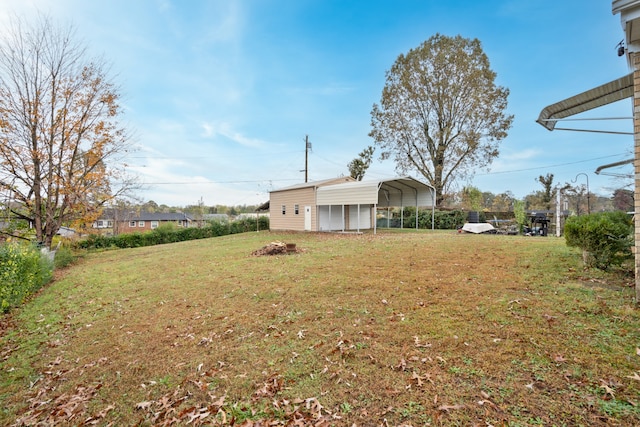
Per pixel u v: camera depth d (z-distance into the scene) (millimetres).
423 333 3594
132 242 21156
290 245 11070
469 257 7664
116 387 3078
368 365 3014
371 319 4168
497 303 4301
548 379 2529
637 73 3984
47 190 14648
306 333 3902
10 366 3717
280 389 2750
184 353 3684
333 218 21297
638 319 3410
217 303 5547
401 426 2152
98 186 15906
